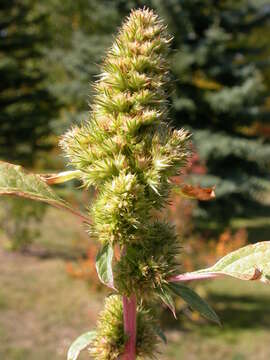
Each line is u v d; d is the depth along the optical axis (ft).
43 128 56.49
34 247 45.93
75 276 34.40
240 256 4.96
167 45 5.22
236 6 64.28
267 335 28.73
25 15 55.47
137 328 5.61
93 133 5.20
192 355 25.59
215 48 59.41
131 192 4.88
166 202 5.27
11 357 23.66
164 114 5.16
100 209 5.06
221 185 59.98
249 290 37.63
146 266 5.11
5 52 56.34
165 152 4.91
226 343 27.32
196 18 61.57
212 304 33.88
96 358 5.39
